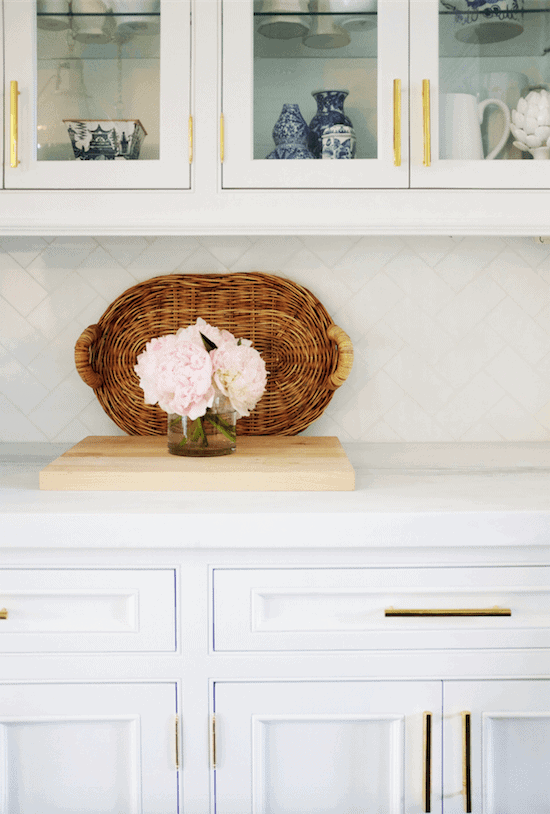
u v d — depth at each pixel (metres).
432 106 1.29
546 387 1.64
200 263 1.63
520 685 1.13
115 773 1.14
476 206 1.30
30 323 1.63
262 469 1.25
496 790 1.15
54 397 1.64
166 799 1.13
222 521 1.08
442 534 1.10
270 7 1.30
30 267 1.62
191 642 1.12
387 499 1.18
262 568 1.11
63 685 1.12
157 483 1.24
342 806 1.15
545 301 1.63
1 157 1.29
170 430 1.38
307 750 1.14
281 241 1.63
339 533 1.09
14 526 1.08
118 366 1.61
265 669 1.12
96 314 1.63
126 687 1.12
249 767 1.13
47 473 1.23
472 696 1.13
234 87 1.29
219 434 1.36
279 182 1.30
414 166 1.30
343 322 1.64
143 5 1.30
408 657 1.12
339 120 1.31
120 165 1.30
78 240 1.62
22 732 1.13
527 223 1.30
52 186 1.30
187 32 1.28
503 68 1.31
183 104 1.29
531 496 1.20
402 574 1.11
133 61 1.31
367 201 1.30
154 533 1.08
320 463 1.30
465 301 1.63
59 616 1.12
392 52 1.29
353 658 1.12
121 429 1.64
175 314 1.61
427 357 1.64
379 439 1.66
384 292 1.63
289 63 1.31
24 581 1.11
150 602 1.11
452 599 1.12
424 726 1.13
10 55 1.28
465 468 1.42
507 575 1.12
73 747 1.13
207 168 1.30
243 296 1.61
